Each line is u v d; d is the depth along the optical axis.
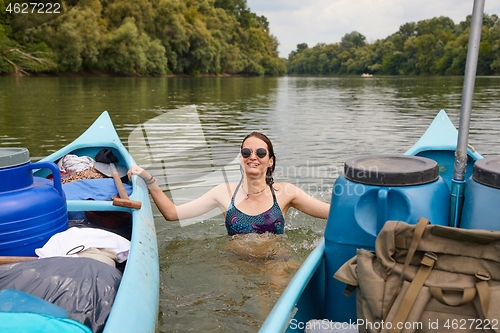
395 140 7.64
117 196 3.19
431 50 79.69
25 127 8.85
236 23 72.06
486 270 1.47
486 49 57.28
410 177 1.79
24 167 2.26
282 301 1.70
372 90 24.44
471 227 1.77
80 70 35.56
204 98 17.38
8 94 16.81
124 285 1.98
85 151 4.52
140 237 2.61
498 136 7.70
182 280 2.68
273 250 2.89
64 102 14.11
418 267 1.54
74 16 33.56
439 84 32.06
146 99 16.03
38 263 1.92
